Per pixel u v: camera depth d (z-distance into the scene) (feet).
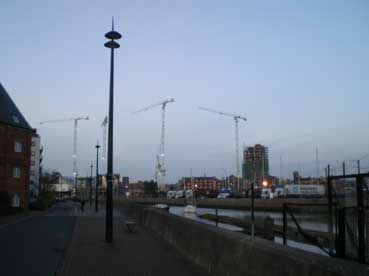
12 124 168.96
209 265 30.35
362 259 25.98
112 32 52.85
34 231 71.97
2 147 163.73
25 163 175.73
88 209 188.96
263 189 313.73
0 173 161.99
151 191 524.52
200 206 331.36
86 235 59.67
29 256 41.47
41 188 362.53
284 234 37.11
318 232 68.33
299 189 274.77
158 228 59.62
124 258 37.96
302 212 153.28
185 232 39.96
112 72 53.42
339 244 28.76
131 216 108.37
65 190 518.37
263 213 214.48
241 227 127.03
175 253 40.78
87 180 462.60
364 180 28.78
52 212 159.02
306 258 16.80
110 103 53.06
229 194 383.86
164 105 560.20
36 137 356.38
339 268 14.44
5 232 70.23
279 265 18.79
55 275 31.42
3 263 37.17
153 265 34.14
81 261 36.52
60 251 45.14
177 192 438.40
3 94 178.70
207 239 31.76
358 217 26.73
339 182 30.66
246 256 23.09
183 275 29.86
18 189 170.81
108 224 50.83
